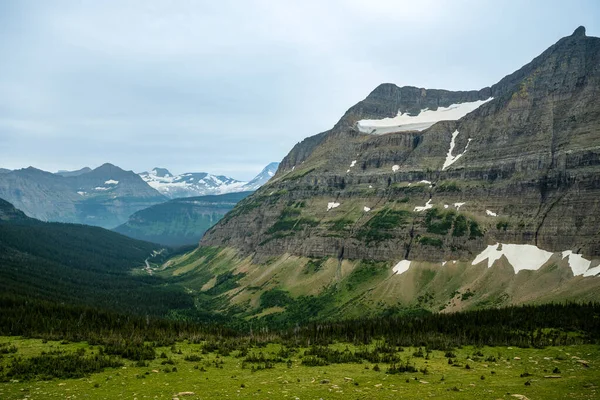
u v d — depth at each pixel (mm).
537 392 61250
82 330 121938
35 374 74375
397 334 127188
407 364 84562
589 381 67188
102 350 95875
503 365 86438
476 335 120625
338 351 102312
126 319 156750
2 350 91875
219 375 76938
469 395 60562
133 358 90438
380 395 61531
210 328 149375
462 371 80625
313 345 113562
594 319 132750
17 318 133875
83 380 71562
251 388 66500
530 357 94438
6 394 62562
